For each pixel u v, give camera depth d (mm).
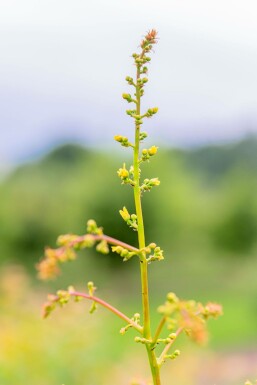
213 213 50625
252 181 51906
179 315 1820
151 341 2178
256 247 49031
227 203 50531
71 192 39906
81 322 8375
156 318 20375
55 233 38438
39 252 38125
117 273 38531
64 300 2150
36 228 38156
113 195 38906
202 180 86562
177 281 40500
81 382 8102
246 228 49531
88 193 39094
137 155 2270
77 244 1945
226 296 34969
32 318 8414
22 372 7809
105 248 1996
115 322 19234
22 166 58062
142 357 10023
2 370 7762
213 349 20656
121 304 33594
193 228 46438
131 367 8977
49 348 8031
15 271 10234
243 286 36875
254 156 94812
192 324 1813
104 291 34531
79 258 31328
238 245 49531
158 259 2199
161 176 42094
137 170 2262
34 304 9125
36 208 38531
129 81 2281
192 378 9133
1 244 37250
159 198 41188
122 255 2121
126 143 2281
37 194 39250
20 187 40344
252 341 22000
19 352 7844
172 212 42031
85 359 8195
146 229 40781
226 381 13812
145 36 2266
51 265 1916
